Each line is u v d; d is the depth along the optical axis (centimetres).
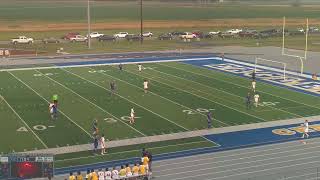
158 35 10469
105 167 2961
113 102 4497
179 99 4641
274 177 2803
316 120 3988
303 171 2905
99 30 11362
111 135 3553
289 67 6444
